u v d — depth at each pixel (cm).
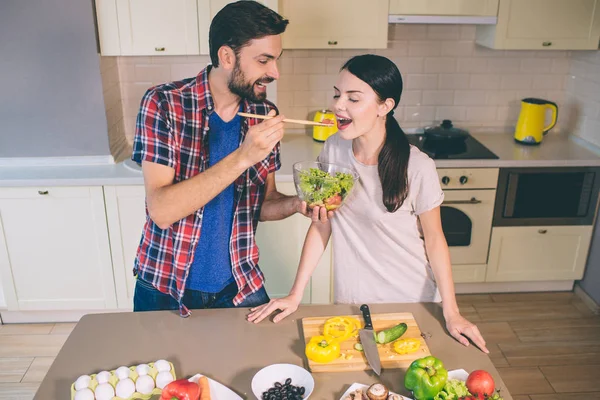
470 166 328
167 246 186
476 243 347
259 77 168
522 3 326
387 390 140
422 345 162
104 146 320
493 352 312
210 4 306
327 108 374
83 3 294
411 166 183
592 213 345
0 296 328
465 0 324
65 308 332
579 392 283
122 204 311
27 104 308
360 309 175
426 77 374
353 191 190
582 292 364
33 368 299
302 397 143
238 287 198
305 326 171
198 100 176
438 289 197
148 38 310
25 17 292
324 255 327
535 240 350
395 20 325
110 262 323
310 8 321
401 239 192
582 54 360
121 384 145
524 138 358
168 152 174
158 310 193
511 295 369
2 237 313
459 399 136
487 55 371
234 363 158
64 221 313
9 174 306
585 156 337
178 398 137
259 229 322
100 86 308
